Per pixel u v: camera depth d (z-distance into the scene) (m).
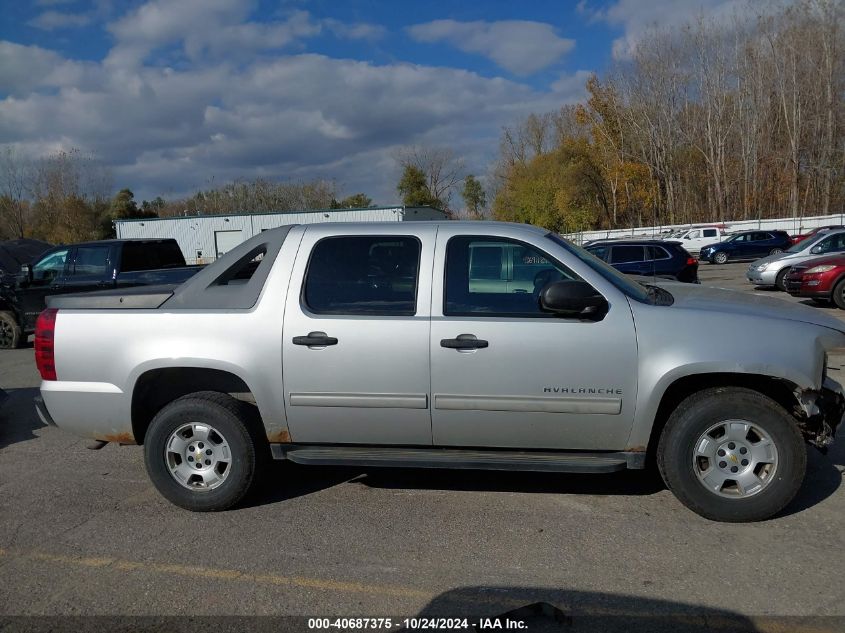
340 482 4.84
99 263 11.39
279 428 4.25
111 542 3.97
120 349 4.30
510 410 3.99
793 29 46.31
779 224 40.16
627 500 4.36
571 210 50.25
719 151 49.88
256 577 3.51
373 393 4.09
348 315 4.12
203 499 4.32
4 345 12.32
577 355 3.91
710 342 3.84
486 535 3.91
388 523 4.12
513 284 4.11
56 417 4.44
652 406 3.90
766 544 3.70
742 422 3.88
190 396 4.35
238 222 43.94
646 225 52.91
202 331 4.23
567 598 3.21
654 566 3.49
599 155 53.00
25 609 3.26
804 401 3.91
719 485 3.94
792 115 46.53
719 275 24.56
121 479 5.07
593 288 4.00
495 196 68.06
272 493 4.67
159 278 10.99
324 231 4.32
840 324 4.05
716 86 49.56
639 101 51.72
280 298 4.20
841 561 3.49
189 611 3.21
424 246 4.19
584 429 3.99
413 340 4.02
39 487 4.93
